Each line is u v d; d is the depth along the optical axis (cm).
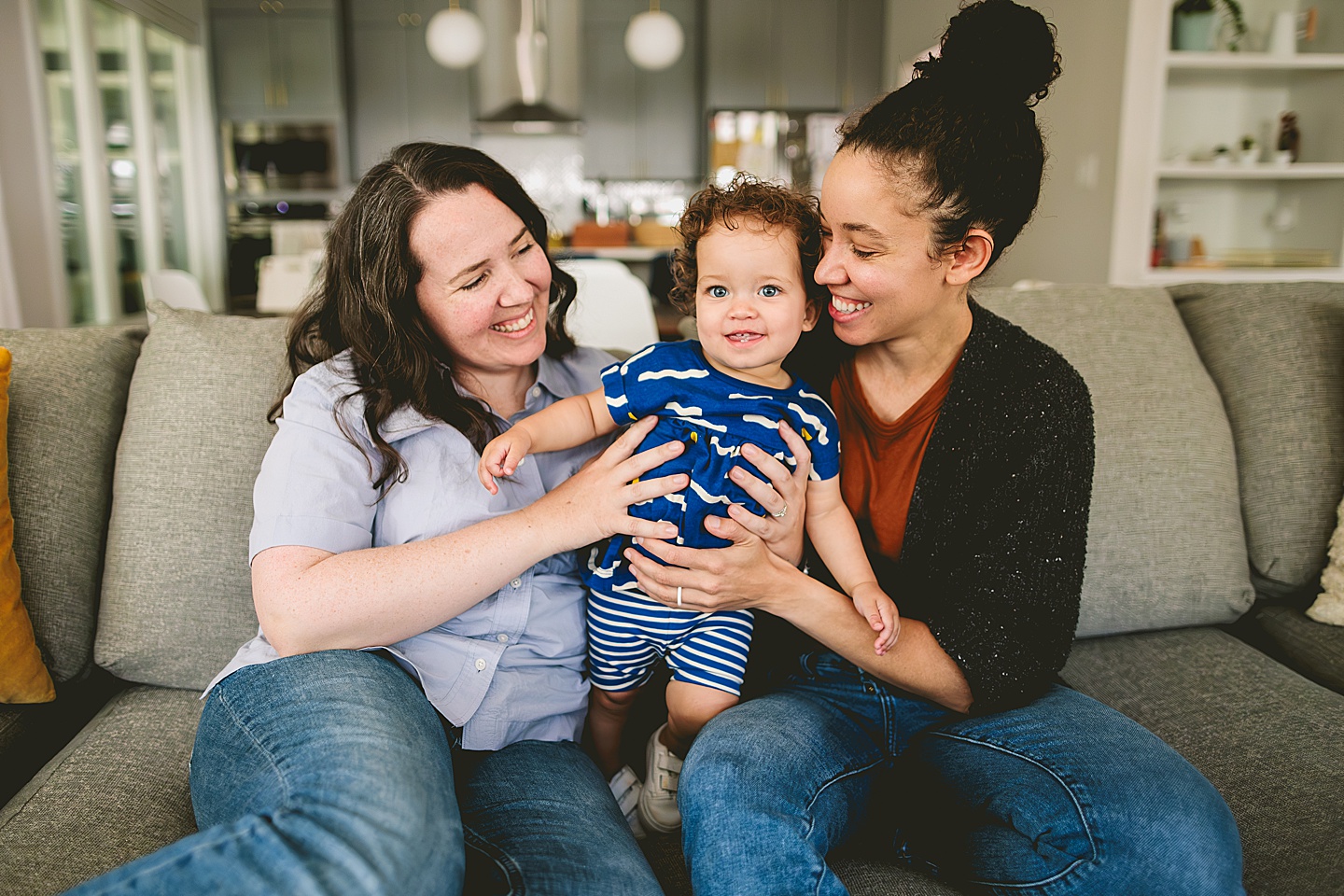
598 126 776
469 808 99
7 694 119
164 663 126
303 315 122
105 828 101
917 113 96
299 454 105
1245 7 415
